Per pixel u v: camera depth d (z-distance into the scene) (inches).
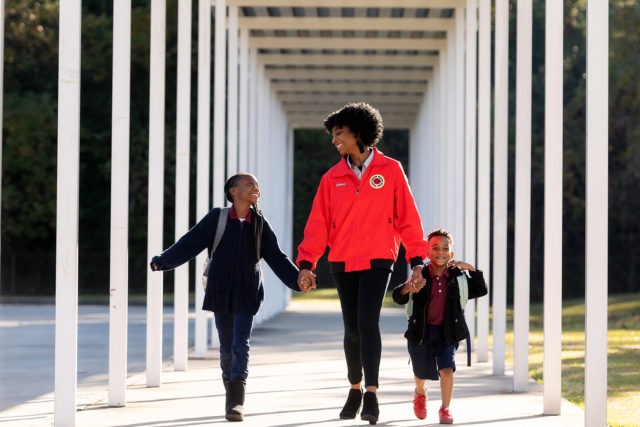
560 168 624.1
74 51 543.5
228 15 1197.7
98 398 666.8
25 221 2979.8
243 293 559.8
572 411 610.2
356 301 540.1
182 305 850.8
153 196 735.1
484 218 914.1
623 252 2694.4
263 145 1562.5
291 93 1867.6
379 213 532.7
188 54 848.3
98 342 1234.0
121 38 631.8
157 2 732.0
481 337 948.6
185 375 813.9
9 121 2901.1
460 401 655.8
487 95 909.8
